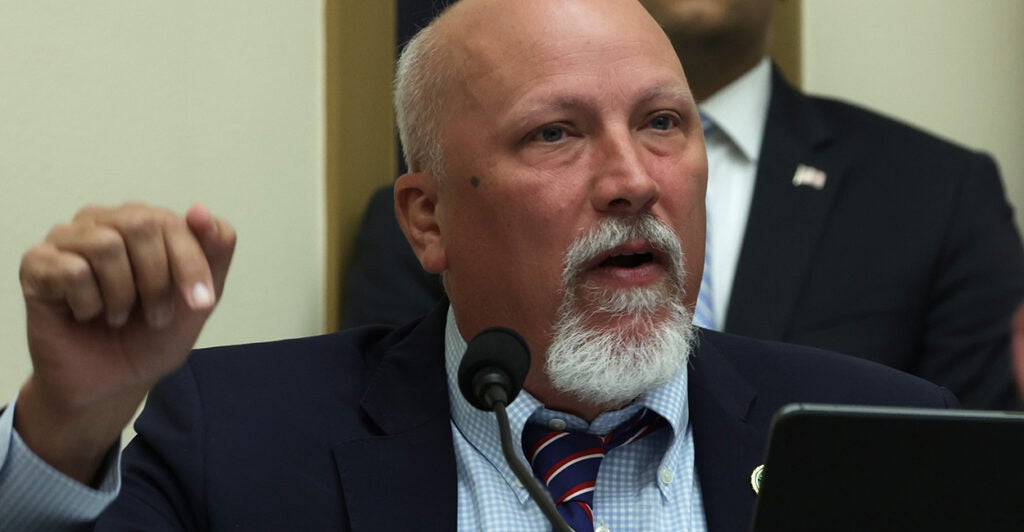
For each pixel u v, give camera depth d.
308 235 7.76
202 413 4.62
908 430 3.06
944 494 3.07
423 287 7.40
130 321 3.55
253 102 7.50
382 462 4.56
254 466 4.52
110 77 6.82
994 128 9.40
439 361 4.82
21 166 6.43
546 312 4.52
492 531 4.45
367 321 7.41
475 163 4.63
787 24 9.27
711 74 7.59
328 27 7.93
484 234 4.64
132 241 3.35
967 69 9.43
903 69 9.45
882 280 7.21
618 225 4.42
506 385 3.71
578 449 4.57
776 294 7.12
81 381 3.54
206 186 7.22
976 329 7.18
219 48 7.34
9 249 6.38
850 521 3.08
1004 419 3.06
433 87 4.80
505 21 4.64
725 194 7.49
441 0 5.81
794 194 7.40
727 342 5.17
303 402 4.71
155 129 7.00
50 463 3.67
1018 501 3.06
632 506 4.57
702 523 4.56
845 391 4.99
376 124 8.14
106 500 3.73
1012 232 7.56
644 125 4.57
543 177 4.49
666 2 7.36
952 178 7.51
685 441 4.71
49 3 6.57
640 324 4.44
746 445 4.65
